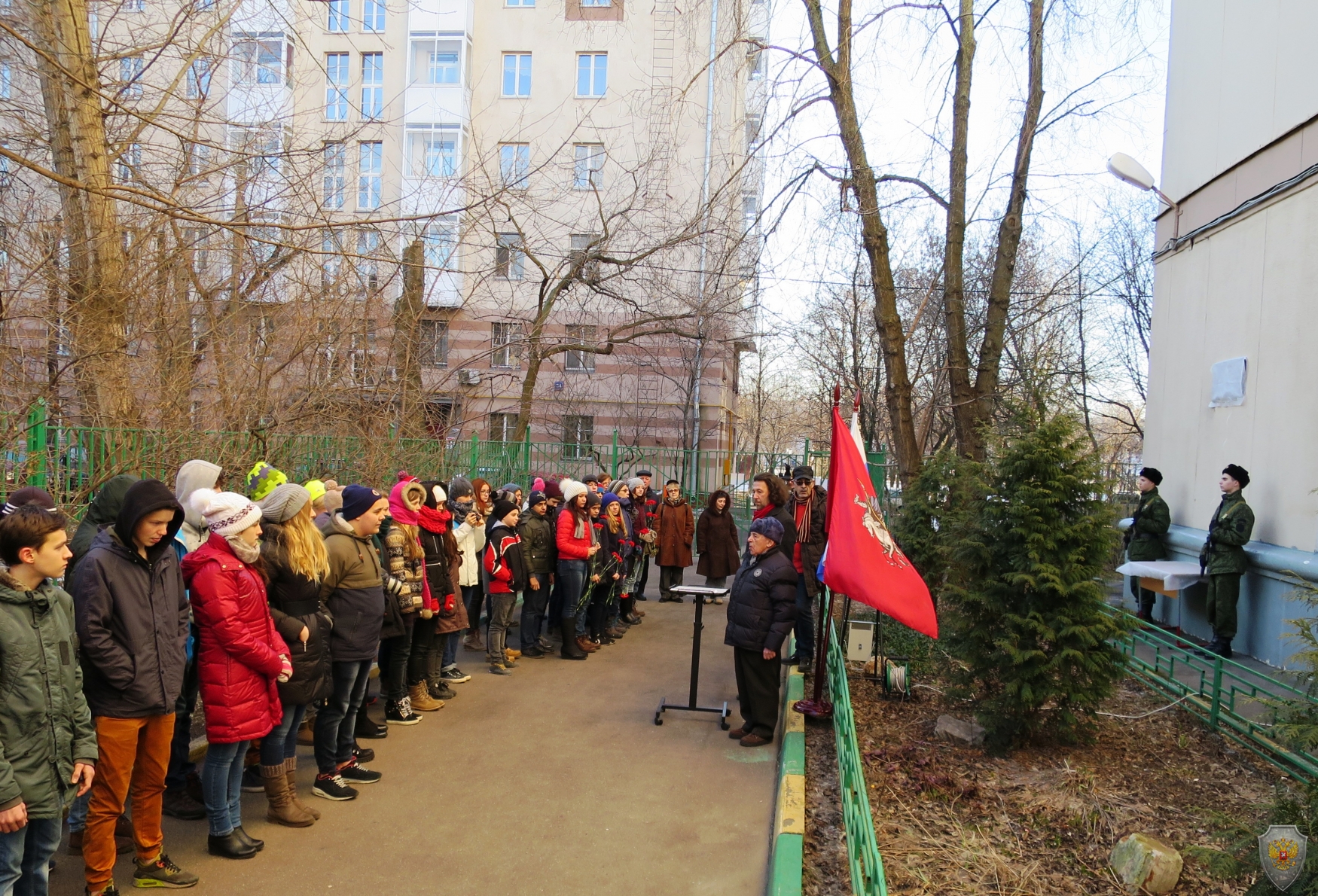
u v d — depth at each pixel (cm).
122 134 934
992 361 1004
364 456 1035
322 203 1038
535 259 1664
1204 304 1041
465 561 812
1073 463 597
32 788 306
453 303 1934
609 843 454
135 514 355
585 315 2270
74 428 616
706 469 1947
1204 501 1018
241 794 502
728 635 634
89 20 899
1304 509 811
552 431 2672
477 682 770
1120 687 778
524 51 2536
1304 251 834
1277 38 902
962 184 1004
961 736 629
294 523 452
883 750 611
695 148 1928
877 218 1012
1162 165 1190
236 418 846
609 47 2478
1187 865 445
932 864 448
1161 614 1073
